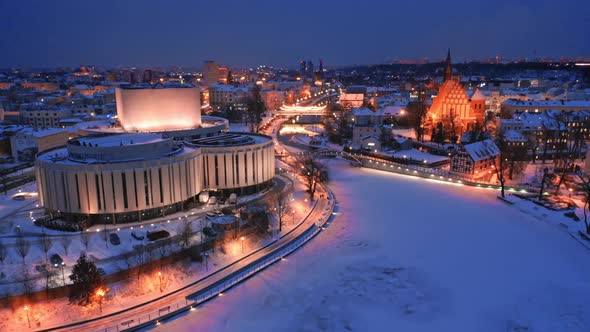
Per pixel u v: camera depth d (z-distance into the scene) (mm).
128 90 155375
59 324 75938
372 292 89750
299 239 114062
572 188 158625
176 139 159375
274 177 165250
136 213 112062
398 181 172500
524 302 86188
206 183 133625
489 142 182750
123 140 121250
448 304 85625
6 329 73938
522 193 154250
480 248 109688
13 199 128500
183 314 81000
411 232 119625
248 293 88688
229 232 106875
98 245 97938
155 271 91188
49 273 83375
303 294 88750
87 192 106500
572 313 82562
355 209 138125
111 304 81562
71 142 119000
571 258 104188
